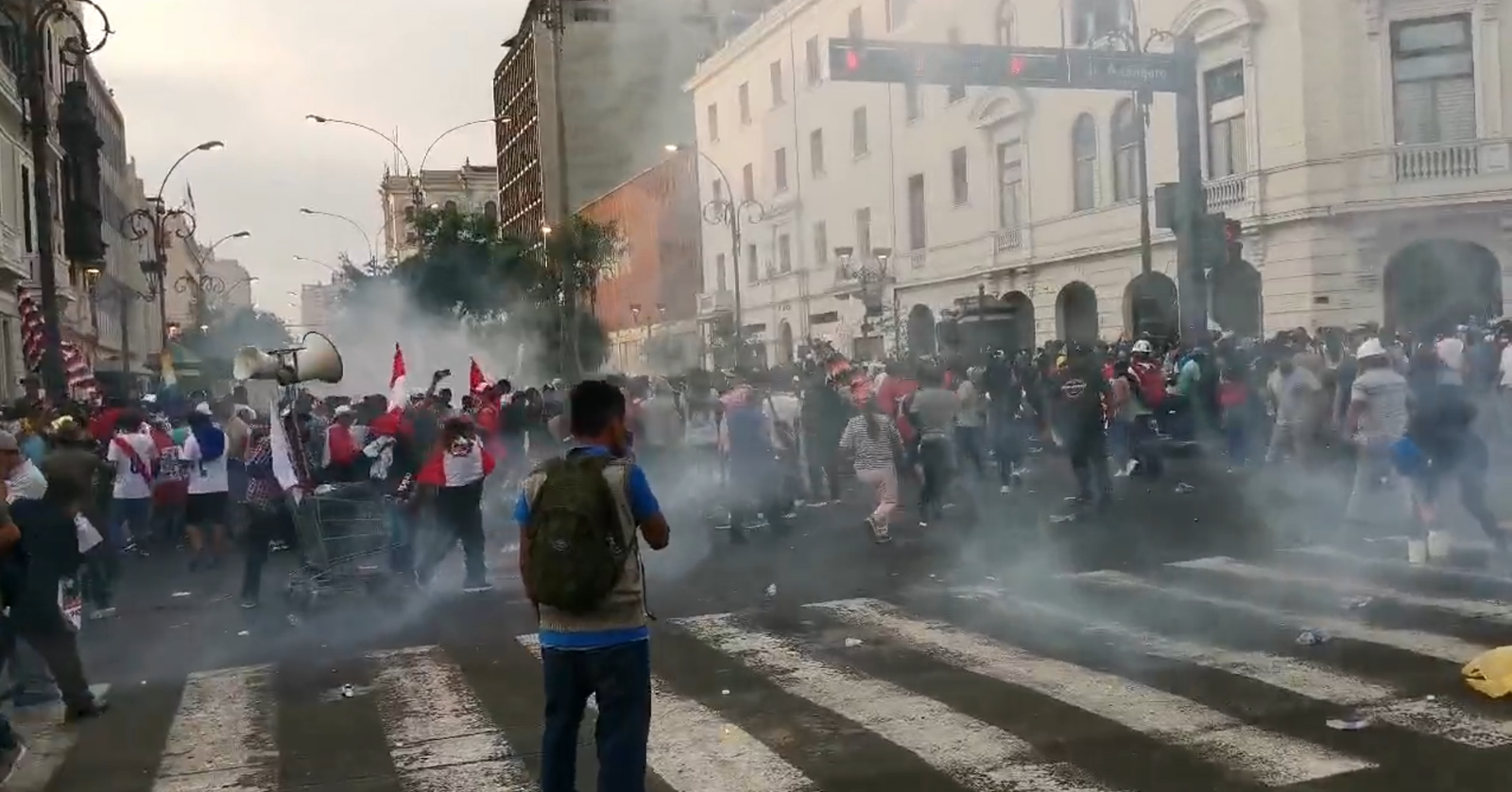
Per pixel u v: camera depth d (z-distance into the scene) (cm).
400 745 535
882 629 721
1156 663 614
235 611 885
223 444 1133
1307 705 534
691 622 766
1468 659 595
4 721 543
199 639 792
